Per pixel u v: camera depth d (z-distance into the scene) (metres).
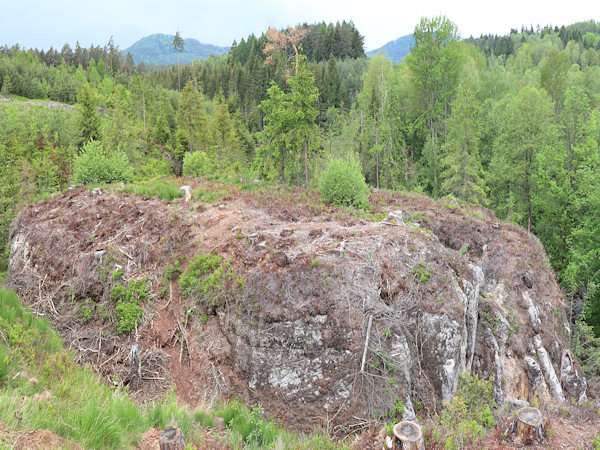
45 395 7.84
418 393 10.82
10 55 128.75
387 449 7.41
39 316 13.15
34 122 55.94
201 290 12.09
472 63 52.25
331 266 11.30
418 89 46.16
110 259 13.83
